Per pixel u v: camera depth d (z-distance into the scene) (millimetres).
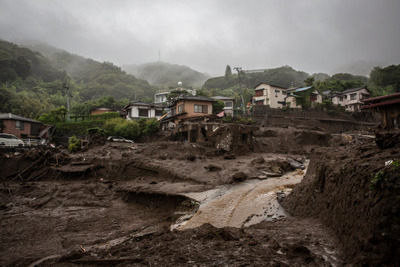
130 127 41719
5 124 38188
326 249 6164
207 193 15461
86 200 19812
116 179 25734
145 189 18250
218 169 20656
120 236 12141
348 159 8828
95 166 27328
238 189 15625
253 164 21484
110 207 17922
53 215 16531
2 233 13289
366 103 16812
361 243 5184
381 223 4734
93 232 13172
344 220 6551
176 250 6684
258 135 35781
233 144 28047
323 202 8633
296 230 7711
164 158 25719
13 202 20141
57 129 45219
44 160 29266
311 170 13023
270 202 12602
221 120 39688
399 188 4715
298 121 44969
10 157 28688
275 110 45812
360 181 6277
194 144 29094
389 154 7176
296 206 10844
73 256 7297
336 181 8102
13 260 9648
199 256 6160
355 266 5117
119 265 6125
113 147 32625
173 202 15789
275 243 6629
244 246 6645
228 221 11047
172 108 46781
